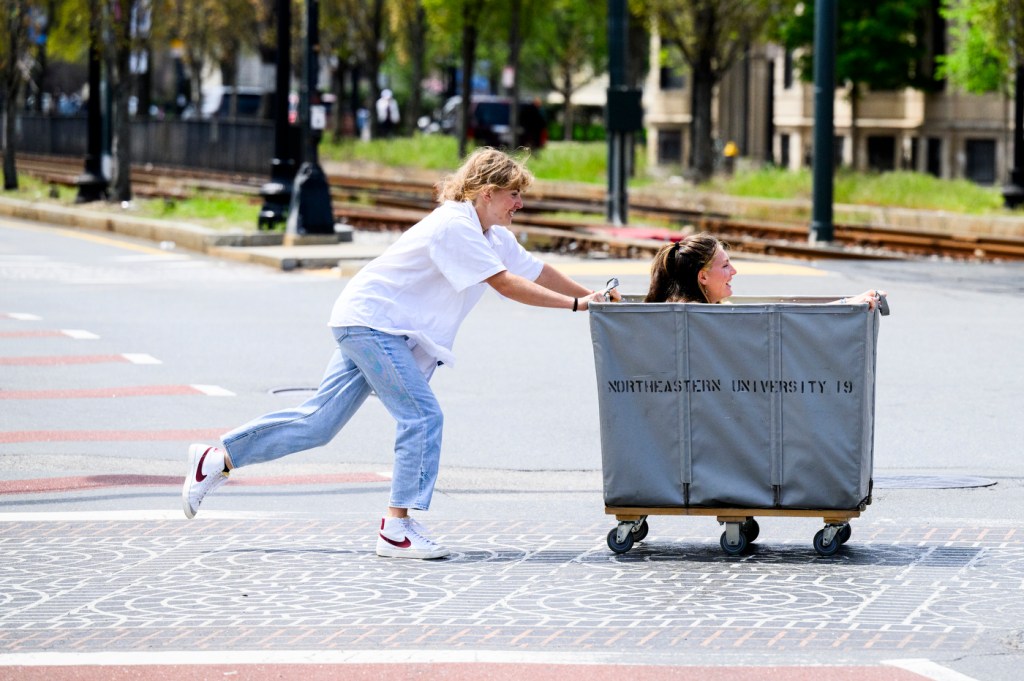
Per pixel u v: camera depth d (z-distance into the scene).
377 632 17.05
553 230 73.38
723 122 148.12
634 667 15.76
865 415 20.23
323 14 148.00
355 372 21.02
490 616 17.67
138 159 126.19
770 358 20.14
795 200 94.19
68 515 23.23
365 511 23.80
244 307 50.53
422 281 20.50
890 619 17.47
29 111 172.00
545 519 23.31
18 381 36.34
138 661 15.98
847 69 121.31
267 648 16.45
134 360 39.62
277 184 72.62
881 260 65.69
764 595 18.53
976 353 40.50
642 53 132.62
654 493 20.55
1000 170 126.25
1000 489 25.33
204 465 20.94
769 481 20.33
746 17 112.12
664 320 20.33
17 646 16.53
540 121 153.62
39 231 81.50
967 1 94.19
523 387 35.97
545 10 127.38
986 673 15.53
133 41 90.06
